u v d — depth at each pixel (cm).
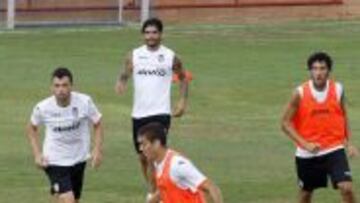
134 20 12612
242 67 8419
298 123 3503
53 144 3494
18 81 7562
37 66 8375
